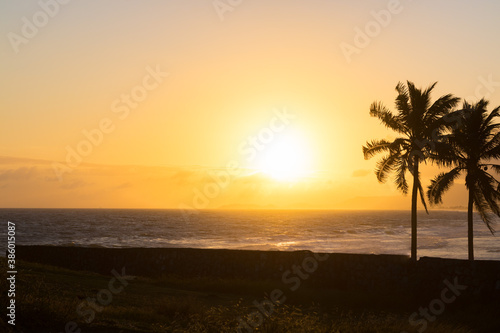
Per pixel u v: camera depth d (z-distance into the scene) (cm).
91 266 3578
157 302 2022
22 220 19450
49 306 1451
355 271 2867
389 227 16300
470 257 3534
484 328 2067
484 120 3488
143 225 16475
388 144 3431
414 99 3359
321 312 2289
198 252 3316
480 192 3559
